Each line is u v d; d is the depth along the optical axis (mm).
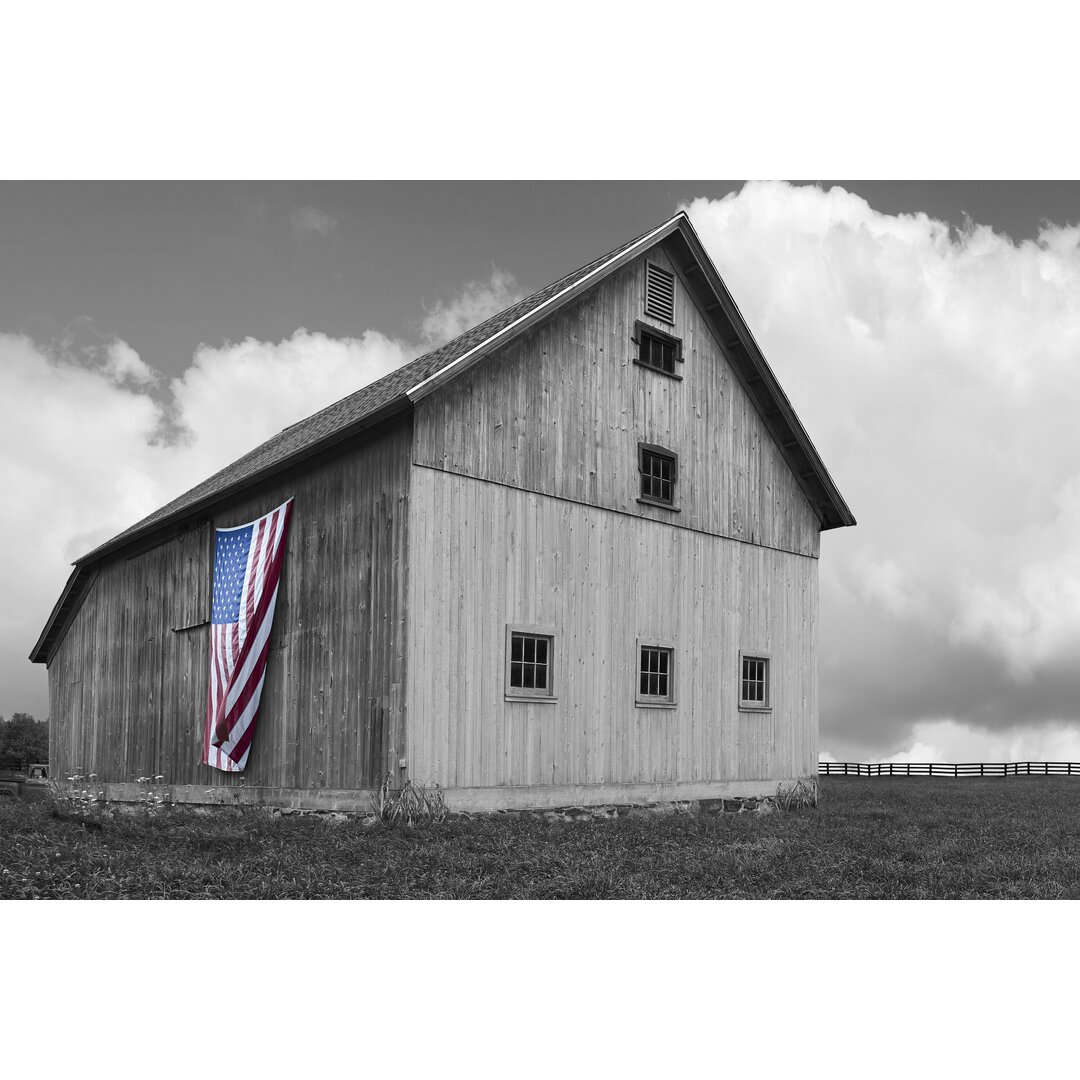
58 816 14734
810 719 22531
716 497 21000
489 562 16797
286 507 18344
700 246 20578
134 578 23438
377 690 16062
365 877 11227
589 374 18797
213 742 19453
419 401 15898
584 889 10961
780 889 11219
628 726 18625
